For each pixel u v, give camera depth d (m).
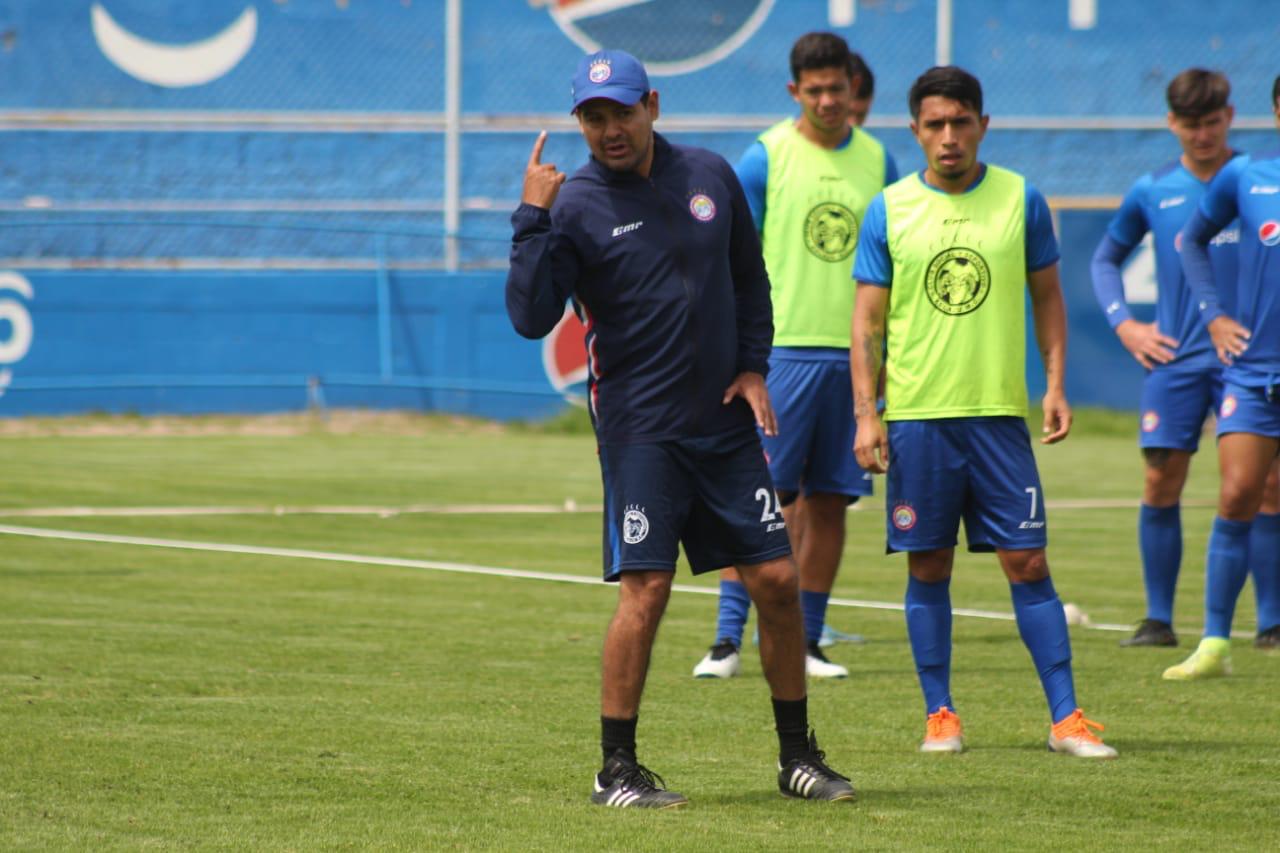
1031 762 17.72
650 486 15.83
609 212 15.87
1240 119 82.62
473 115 80.31
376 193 80.12
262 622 26.83
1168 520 26.38
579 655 24.22
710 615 28.95
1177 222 26.73
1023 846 14.06
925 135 18.91
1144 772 17.17
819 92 24.81
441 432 70.38
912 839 14.30
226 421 71.19
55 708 19.75
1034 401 70.56
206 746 17.88
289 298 72.25
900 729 19.61
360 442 65.00
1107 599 31.44
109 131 79.56
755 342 16.44
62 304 70.94
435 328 72.75
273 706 20.16
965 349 18.73
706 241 15.89
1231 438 23.20
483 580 32.31
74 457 57.19
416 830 14.52
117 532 38.69
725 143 80.44
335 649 24.41
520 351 72.81
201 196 79.69
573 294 16.28
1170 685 22.56
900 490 18.91
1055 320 19.28
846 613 29.53
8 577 31.42
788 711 16.14
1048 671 18.45
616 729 15.80
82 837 14.20
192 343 71.94
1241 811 15.43
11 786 16.03
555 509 44.72
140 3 79.56
